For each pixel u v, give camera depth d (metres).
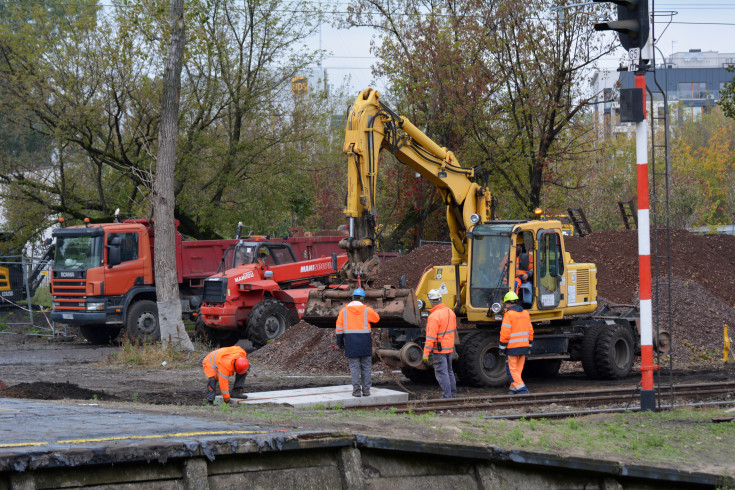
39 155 70.94
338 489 12.13
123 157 55.91
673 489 14.25
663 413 19.53
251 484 11.42
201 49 54.94
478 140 54.66
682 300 37.38
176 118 39.09
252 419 14.75
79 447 10.22
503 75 53.91
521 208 58.62
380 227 62.94
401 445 12.36
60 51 54.75
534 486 13.53
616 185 87.75
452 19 55.91
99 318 43.16
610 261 43.12
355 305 23.34
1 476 9.59
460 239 29.09
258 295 41.31
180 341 38.25
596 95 52.81
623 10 19.64
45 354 41.28
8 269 55.84
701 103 168.75
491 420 17.17
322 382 28.42
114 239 43.25
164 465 10.74
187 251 46.31
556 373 30.78
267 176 59.34
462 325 30.03
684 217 82.44
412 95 55.97
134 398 23.12
